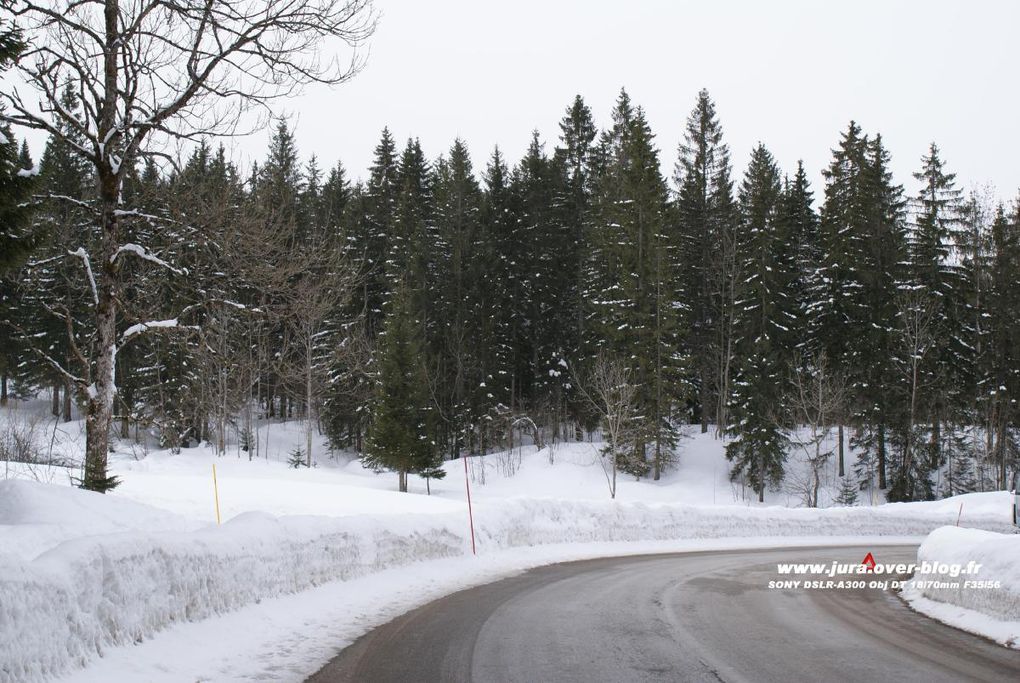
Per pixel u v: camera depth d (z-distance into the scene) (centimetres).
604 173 6162
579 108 6438
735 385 4541
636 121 5072
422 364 4975
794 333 4956
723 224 6306
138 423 1497
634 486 4509
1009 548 977
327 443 5581
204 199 1349
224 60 1263
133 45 1235
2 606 524
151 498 2312
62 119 1226
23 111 1134
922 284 4859
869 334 4531
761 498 4369
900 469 4462
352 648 780
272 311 1401
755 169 6550
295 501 2569
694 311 5916
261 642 779
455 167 6044
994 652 803
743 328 4994
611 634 870
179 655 685
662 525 2314
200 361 2459
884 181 5116
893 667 722
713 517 2472
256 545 920
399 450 4066
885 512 2883
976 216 4956
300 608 930
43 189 1203
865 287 4647
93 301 1284
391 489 4131
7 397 5738
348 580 1116
